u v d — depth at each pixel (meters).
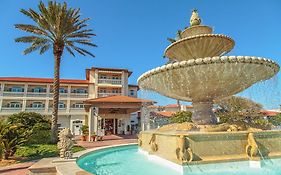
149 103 23.36
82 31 20.36
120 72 40.44
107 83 39.53
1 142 10.54
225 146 6.11
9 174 7.51
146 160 7.78
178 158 5.80
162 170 5.89
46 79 40.09
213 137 6.08
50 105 37.34
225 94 8.07
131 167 6.52
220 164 5.69
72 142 7.75
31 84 37.28
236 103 24.33
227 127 7.02
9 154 10.92
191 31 9.08
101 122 33.84
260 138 6.43
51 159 7.56
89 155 9.20
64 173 4.93
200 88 7.15
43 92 37.72
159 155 7.12
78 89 39.34
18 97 36.06
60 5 18.56
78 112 37.72
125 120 34.81
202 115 8.23
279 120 23.86
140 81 8.00
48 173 6.32
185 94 7.89
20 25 18.06
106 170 6.17
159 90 8.20
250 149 6.12
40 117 20.95
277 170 5.37
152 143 7.97
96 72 39.28
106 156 9.14
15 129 11.31
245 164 5.88
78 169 5.40
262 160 5.88
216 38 8.12
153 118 32.56
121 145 12.16
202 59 5.99
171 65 6.37
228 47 8.70
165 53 9.63
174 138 6.25
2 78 36.72
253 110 24.31
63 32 19.06
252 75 6.51
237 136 6.29
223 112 25.02
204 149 5.90
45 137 16.98
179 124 7.98
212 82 6.71
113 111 33.94
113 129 34.47
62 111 37.03
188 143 5.81
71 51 21.50
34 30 18.64
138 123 39.03
